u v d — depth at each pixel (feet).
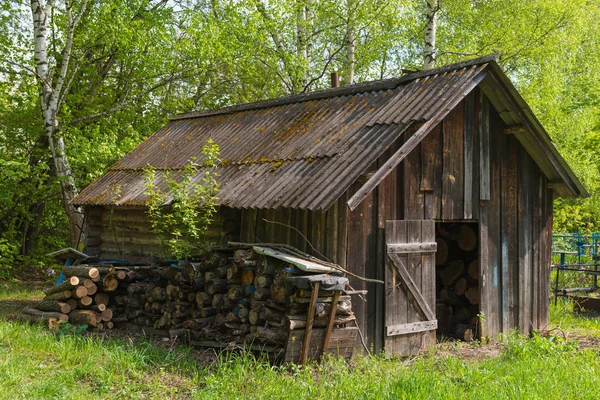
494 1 73.97
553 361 30.35
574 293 56.90
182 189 37.17
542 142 38.93
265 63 73.61
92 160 57.52
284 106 44.83
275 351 29.40
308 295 28.50
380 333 32.37
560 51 72.74
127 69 70.18
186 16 65.05
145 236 43.80
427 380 25.48
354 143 33.78
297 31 74.08
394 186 33.50
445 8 75.46
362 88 40.22
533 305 40.50
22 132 65.26
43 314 36.76
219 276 33.09
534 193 40.86
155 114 71.41
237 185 36.17
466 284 40.11
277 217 34.76
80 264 43.29
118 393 24.59
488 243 38.01
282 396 24.35
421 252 34.27
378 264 32.58
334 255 31.35
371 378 26.71
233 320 32.22
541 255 41.19
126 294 38.65
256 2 69.92
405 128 32.96
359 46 78.48
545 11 70.18
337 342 30.04
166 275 35.53
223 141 43.98
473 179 37.29
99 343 31.19
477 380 26.73
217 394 24.56
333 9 72.13
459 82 34.60
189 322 33.99
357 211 31.86
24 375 25.64
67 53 54.90
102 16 58.18
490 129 38.27
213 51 63.26
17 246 64.90
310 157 34.71
